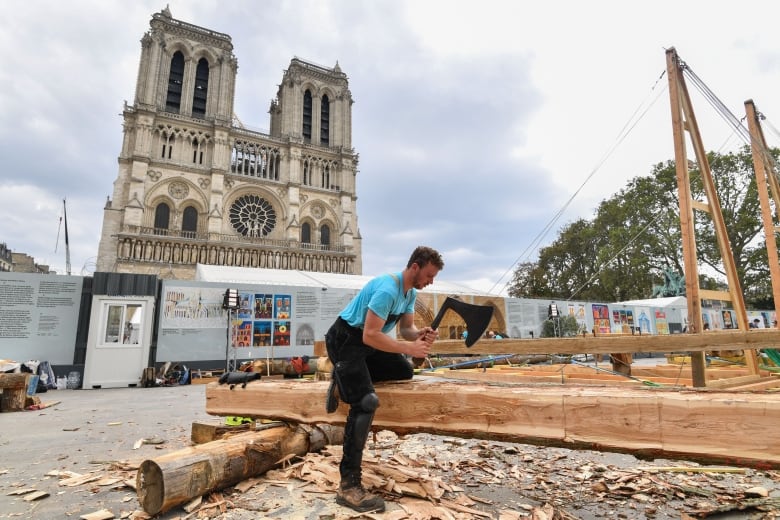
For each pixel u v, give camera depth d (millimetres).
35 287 11352
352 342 2754
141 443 4516
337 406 3004
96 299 11445
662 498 2896
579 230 40906
